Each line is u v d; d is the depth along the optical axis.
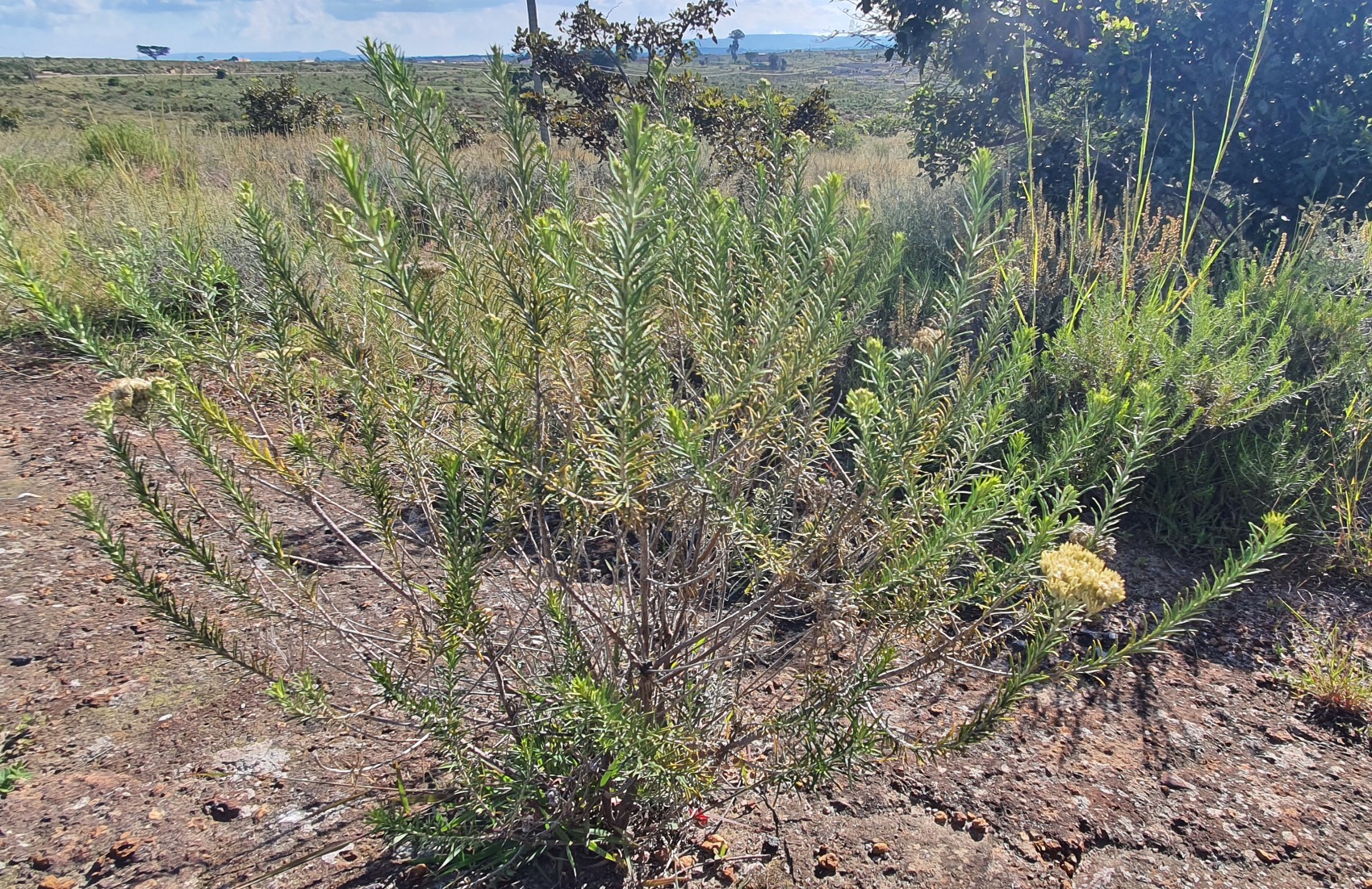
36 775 2.11
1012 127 7.00
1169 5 5.85
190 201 6.31
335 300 2.02
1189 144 5.76
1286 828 2.07
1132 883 1.93
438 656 1.82
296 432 1.89
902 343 3.70
